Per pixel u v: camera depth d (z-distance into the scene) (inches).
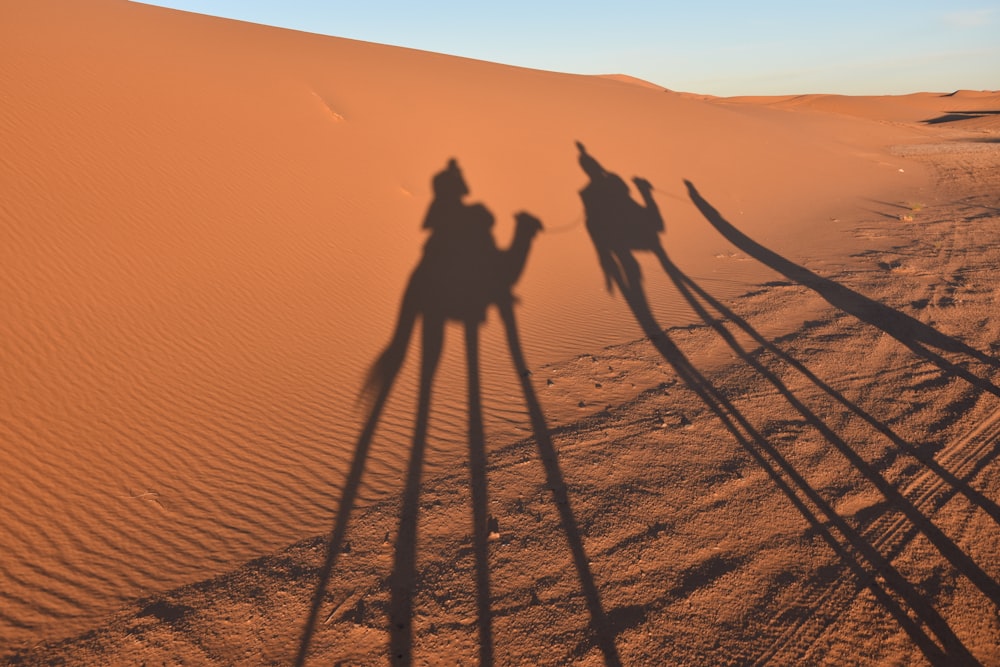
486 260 429.7
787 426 226.2
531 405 256.8
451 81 807.1
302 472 203.8
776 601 140.4
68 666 128.9
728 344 319.3
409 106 632.4
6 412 204.5
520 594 146.8
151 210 337.4
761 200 747.4
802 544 159.6
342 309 327.6
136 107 422.3
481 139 622.5
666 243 542.0
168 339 262.2
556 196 577.6
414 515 180.7
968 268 430.6
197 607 145.3
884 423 222.5
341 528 175.5
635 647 129.2
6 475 183.8
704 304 391.5
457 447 221.6
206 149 413.7
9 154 326.3
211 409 231.5
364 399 255.1
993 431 209.6
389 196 462.0
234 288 311.9
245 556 163.8
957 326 319.3
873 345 302.8
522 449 219.1
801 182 866.8
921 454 199.2
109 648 133.4
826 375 271.0
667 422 235.6
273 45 717.3
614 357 309.3
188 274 306.7
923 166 1077.1
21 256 270.1
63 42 478.9
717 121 1100.5
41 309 250.1
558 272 440.5
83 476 189.3
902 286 401.1
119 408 220.2
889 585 143.0
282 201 400.2
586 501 185.3
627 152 760.3
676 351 313.4
